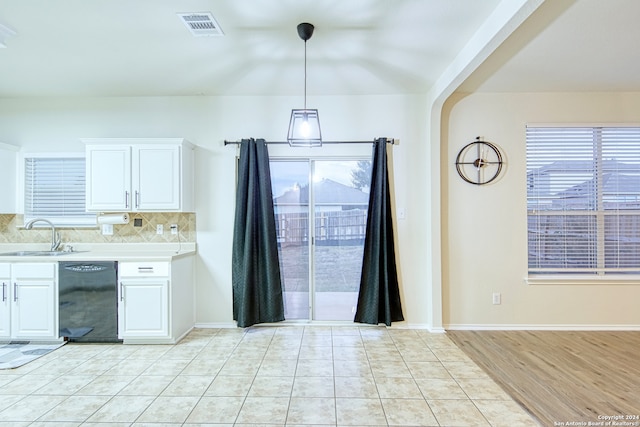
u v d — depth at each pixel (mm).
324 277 3744
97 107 3703
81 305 3162
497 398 2270
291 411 2111
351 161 3725
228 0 2072
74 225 3701
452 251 3658
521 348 3115
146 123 3709
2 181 3564
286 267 3750
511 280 3648
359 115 3676
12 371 2639
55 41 2561
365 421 2016
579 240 3645
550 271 3645
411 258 3652
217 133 3709
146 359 2863
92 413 2082
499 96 3648
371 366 2740
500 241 3648
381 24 2342
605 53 2773
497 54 2789
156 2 2088
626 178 3639
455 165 3654
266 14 2223
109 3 2094
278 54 2787
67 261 3148
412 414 2086
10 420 2010
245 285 3482
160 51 2729
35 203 3721
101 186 3400
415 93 3650
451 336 3432
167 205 3387
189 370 2660
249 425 1973
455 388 2396
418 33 2459
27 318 3158
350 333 3492
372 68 3047
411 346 3160
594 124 3621
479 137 3641
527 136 3652
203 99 3709
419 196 3654
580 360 2857
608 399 2262
